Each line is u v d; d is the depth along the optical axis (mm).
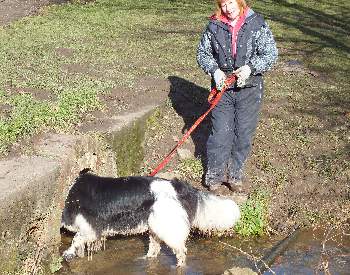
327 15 12531
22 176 4477
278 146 6527
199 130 6773
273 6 13203
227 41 5430
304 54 9641
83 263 4820
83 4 12531
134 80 7551
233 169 5805
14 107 5934
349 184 5961
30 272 4363
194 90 7547
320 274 4781
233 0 5312
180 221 4703
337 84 8289
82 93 6457
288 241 5227
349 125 7004
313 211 5664
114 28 10539
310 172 6113
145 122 6457
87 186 4867
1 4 11906
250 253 5094
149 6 12703
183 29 10789
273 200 5762
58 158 4863
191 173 6055
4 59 8000
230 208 4926
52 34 9750
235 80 5473
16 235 4250
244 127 5660
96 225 4840
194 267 4848
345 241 5312
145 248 5082
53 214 4699
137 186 4797
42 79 7094
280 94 7766
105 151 5559
